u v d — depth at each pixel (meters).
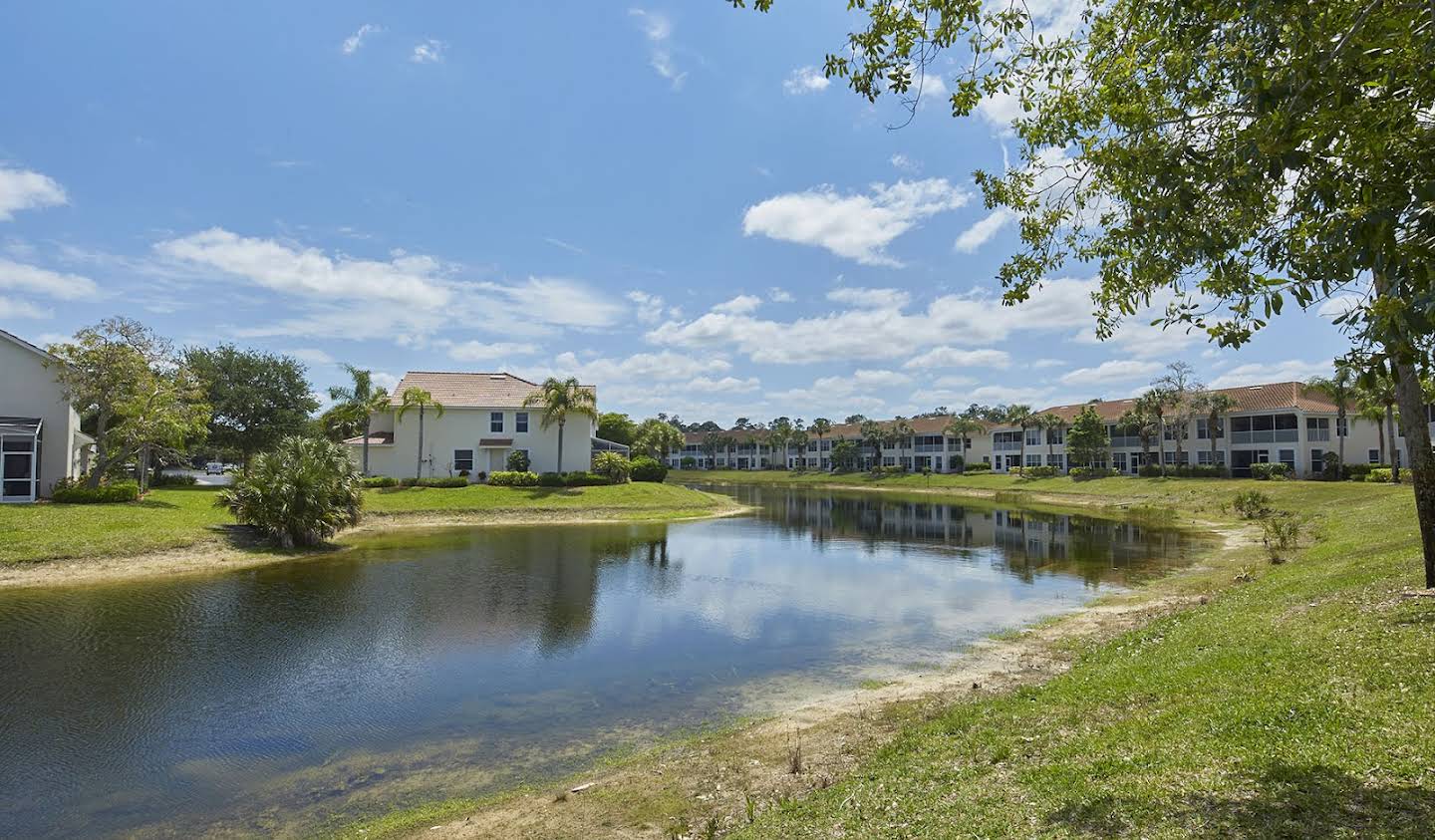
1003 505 57.56
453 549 29.33
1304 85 4.60
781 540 33.62
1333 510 34.62
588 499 45.62
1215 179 5.41
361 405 48.50
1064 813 5.48
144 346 32.53
